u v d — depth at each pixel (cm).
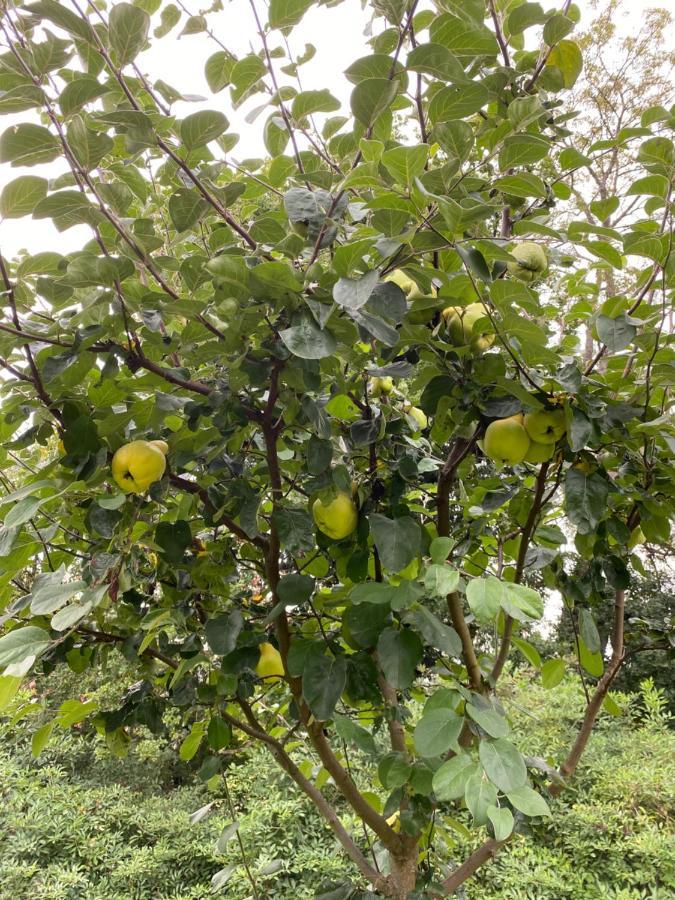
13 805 436
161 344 111
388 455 137
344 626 131
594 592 157
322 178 120
